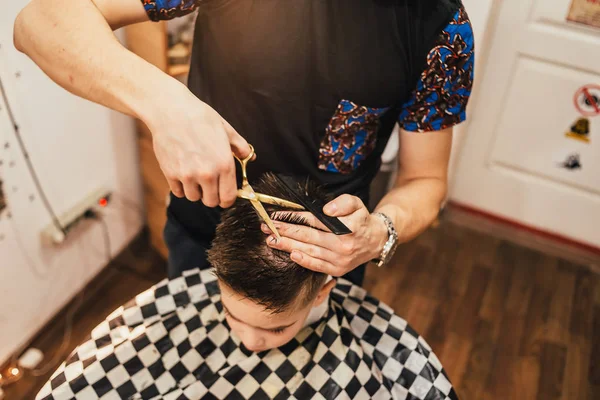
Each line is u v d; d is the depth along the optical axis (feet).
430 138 2.82
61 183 5.02
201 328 2.94
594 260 7.11
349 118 2.70
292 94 2.60
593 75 6.04
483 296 6.44
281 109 2.64
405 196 2.78
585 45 5.91
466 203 7.66
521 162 7.02
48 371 5.14
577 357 5.80
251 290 2.21
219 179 1.88
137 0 2.32
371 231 2.21
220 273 2.27
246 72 2.59
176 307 3.00
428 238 7.23
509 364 5.67
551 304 6.42
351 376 2.80
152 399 2.70
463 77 2.58
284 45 2.51
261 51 2.53
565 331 6.09
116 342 2.83
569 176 6.80
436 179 2.95
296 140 2.76
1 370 5.01
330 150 2.82
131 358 2.79
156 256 6.43
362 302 3.13
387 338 2.99
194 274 3.14
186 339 2.90
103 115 5.29
